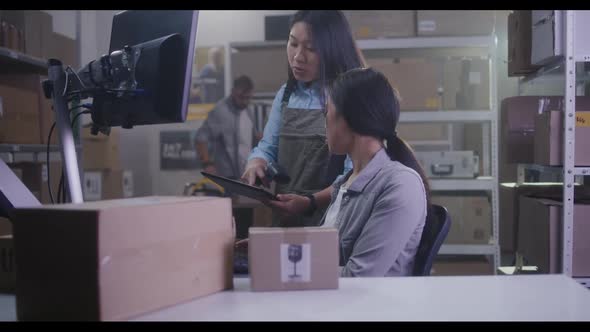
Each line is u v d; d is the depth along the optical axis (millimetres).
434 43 2674
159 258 738
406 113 2699
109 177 3471
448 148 3268
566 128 1894
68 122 1104
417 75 2688
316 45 1680
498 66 3195
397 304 756
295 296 806
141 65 971
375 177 1154
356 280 904
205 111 3877
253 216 2387
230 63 3463
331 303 764
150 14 1057
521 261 2504
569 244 1908
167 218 752
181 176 3965
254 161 1894
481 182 2658
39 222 695
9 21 2324
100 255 661
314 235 833
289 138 1841
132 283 701
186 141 3939
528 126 2543
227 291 845
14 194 958
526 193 2439
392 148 1227
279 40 3512
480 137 3164
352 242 1157
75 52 2740
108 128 1176
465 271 2664
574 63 1881
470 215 2664
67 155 1090
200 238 806
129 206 704
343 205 1227
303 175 1808
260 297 803
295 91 1882
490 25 2645
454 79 2674
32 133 2307
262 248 830
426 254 1122
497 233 2648
